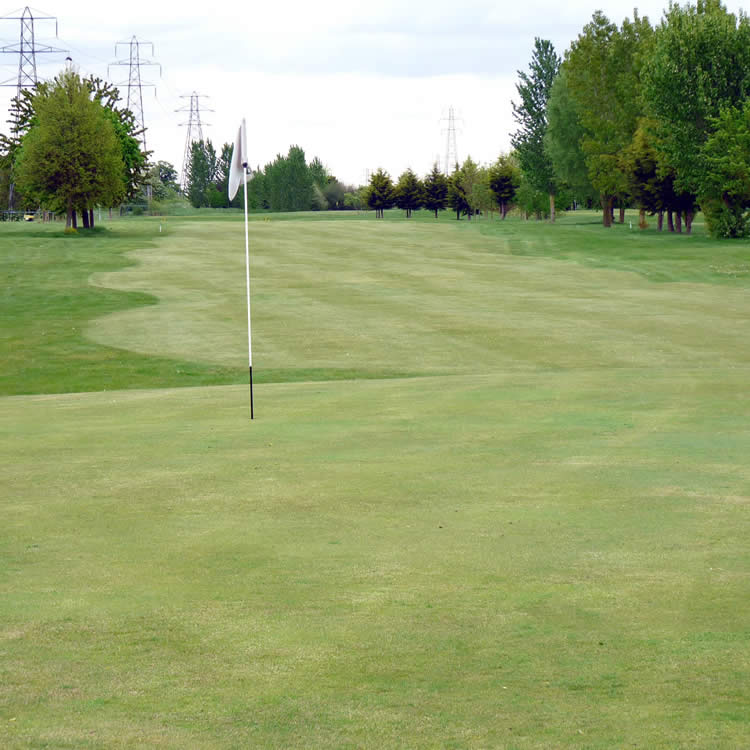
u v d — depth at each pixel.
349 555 7.67
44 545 8.07
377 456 11.77
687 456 11.50
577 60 91.06
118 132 88.12
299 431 13.77
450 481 10.30
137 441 13.15
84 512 9.19
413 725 4.66
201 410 16.27
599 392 17.30
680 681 5.15
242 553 7.77
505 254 60.81
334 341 28.14
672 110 71.12
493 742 4.47
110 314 34.69
